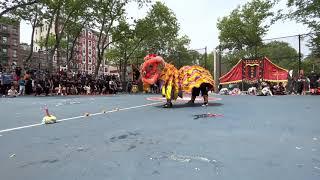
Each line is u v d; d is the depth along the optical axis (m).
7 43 68.12
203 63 27.61
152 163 3.19
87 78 26.34
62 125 5.97
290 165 3.08
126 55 43.25
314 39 21.94
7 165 3.19
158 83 10.71
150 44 46.69
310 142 4.18
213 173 2.84
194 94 11.46
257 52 27.33
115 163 3.21
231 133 4.93
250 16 45.41
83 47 91.06
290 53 23.80
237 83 24.94
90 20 35.09
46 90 20.81
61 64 40.53
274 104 10.97
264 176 2.74
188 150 3.76
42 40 57.44
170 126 5.75
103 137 4.68
